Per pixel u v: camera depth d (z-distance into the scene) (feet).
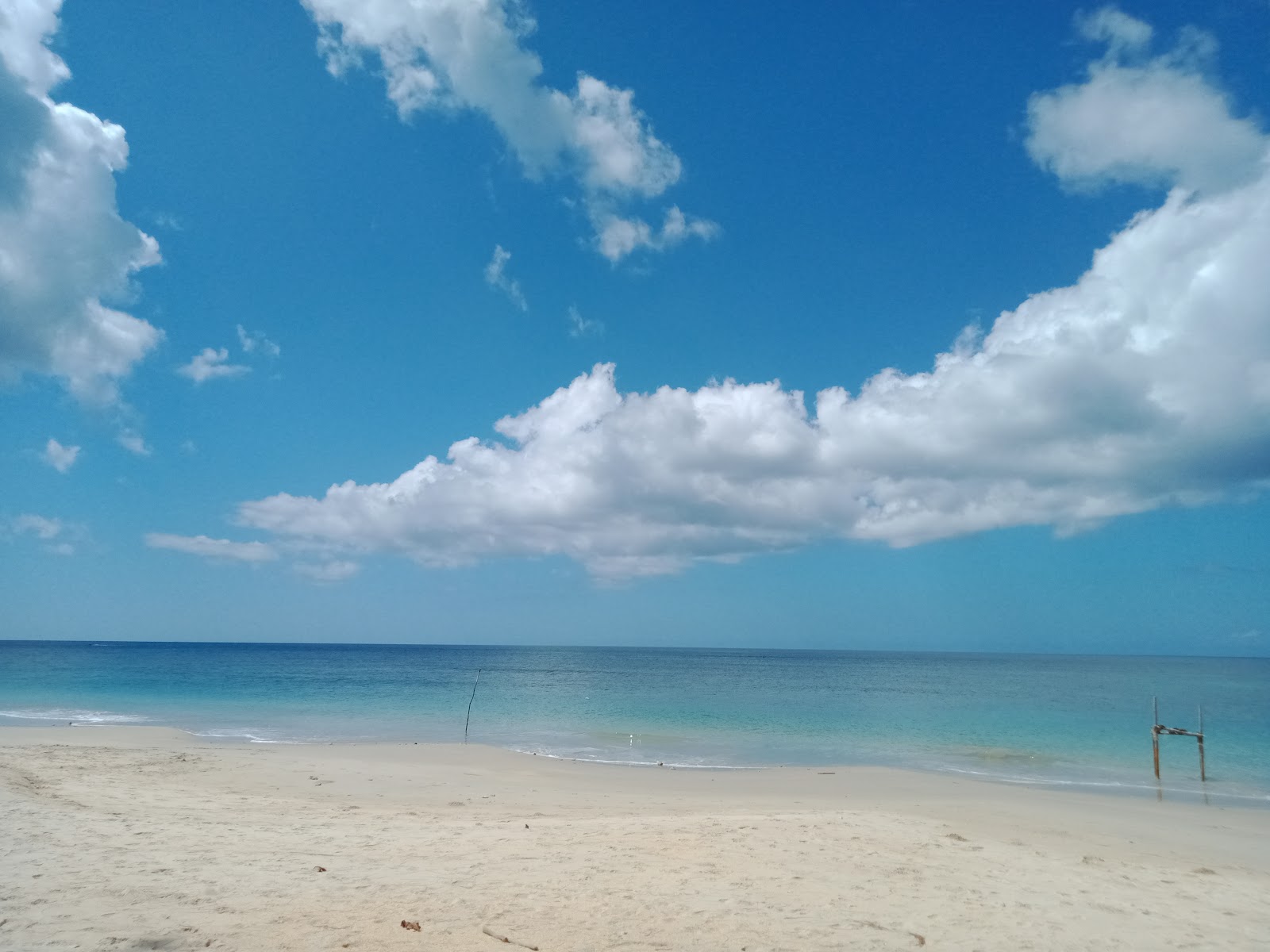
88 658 414.41
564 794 63.72
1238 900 35.53
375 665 413.80
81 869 31.01
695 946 25.27
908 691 238.89
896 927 28.17
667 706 171.12
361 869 33.71
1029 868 38.96
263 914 26.78
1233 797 73.26
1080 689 266.16
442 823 45.78
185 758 73.41
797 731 124.47
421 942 24.63
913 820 49.55
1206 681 342.44
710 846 39.70
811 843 41.24
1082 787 77.51
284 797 55.72
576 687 244.01
